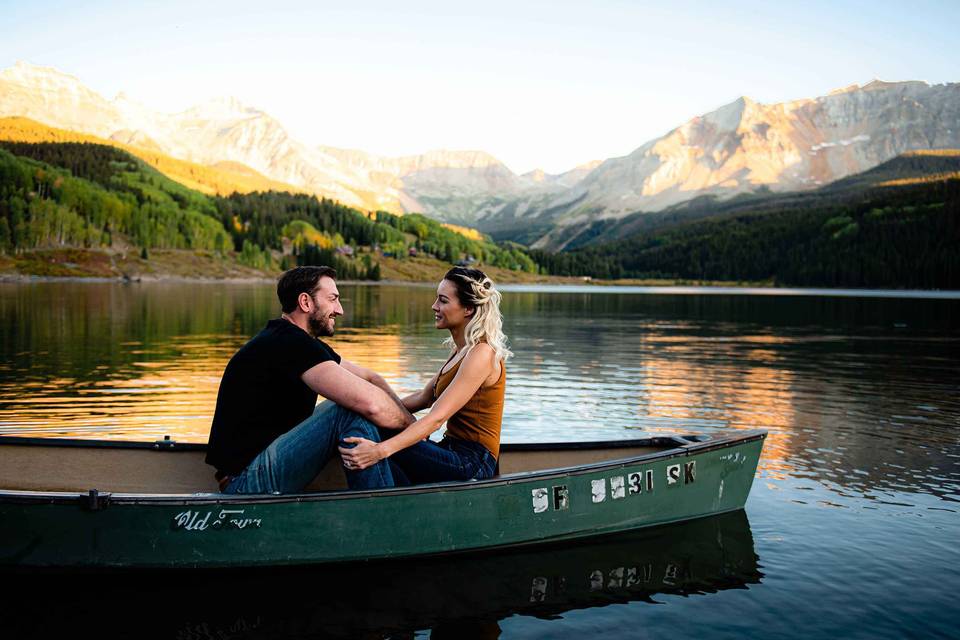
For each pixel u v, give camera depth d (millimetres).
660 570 5637
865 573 5633
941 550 6105
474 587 5273
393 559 5402
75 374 15109
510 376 16234
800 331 31922
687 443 6672
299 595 5066
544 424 10969
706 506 6707
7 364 16594
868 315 47375
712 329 32656
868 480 8117
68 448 5977
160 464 6059
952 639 4621
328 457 5262
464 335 5609
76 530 4770
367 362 17891
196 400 12227
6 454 5926
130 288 82562
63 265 138125
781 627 4773
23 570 4859
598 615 4902
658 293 124500
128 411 11297
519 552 5855
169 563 4934
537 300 77312
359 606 4934
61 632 4504
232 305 46062
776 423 11211
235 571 5113
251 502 4926
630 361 19297
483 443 5641
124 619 4691
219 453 5309
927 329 33594
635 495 6211
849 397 13664
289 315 5496
